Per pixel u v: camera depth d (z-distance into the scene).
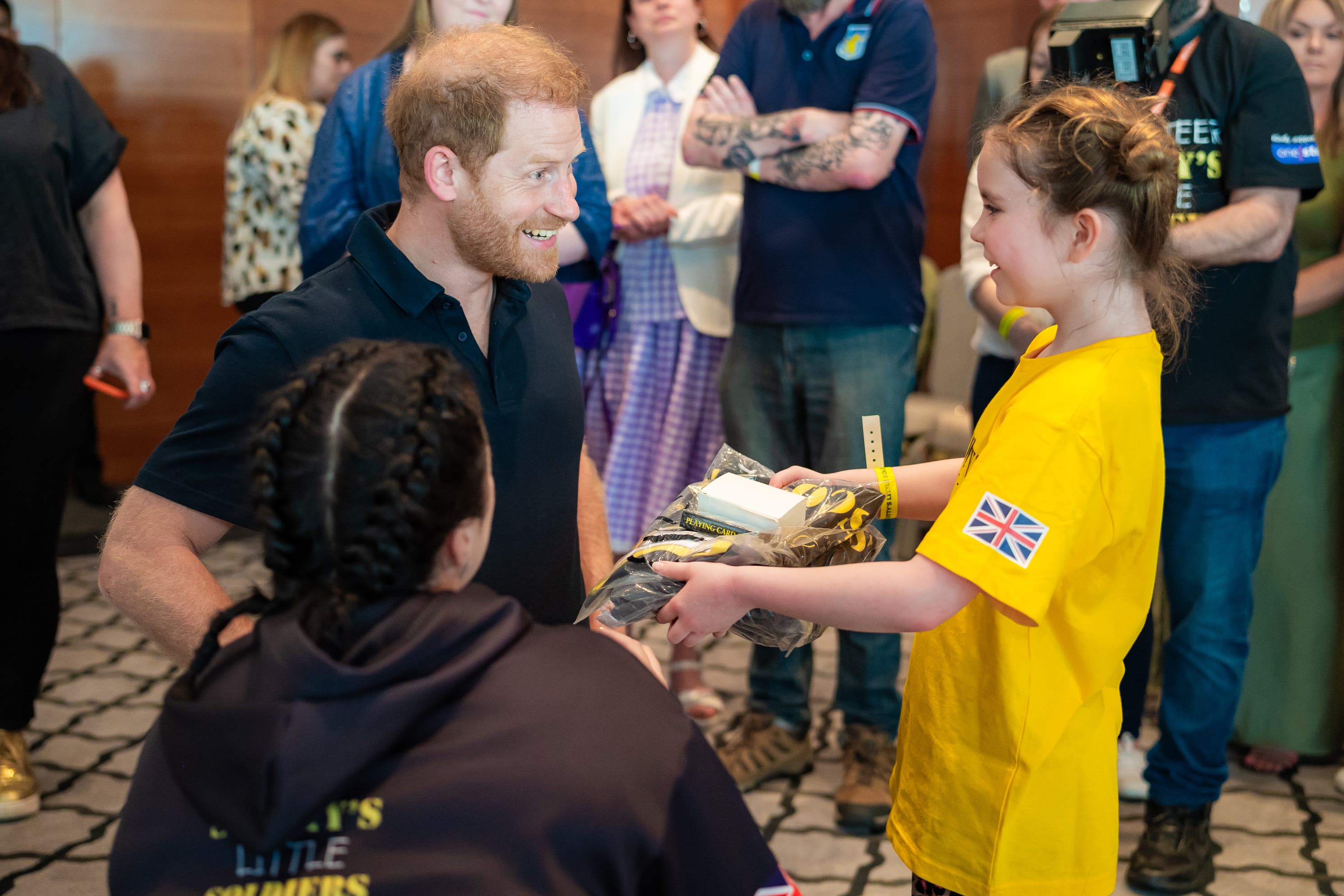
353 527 0.82
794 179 2.31
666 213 2.69
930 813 1.35
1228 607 2.09
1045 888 1.31
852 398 2.34
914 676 1.39
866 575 1.14
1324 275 2.39
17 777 2.35
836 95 2.34
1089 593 1.26
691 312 2.77
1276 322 2.08
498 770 0.77
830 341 2.35
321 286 1.25
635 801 0.77
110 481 4.50
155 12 4.30
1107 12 1.92
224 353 1.22
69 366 2.42
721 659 3.20
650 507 2.88
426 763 0.78
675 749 0.81
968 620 1.32
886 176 2.31
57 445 2.42
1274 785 2.52
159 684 3.02
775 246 2.38
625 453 2.89
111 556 1.22
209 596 1.19
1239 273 2.04
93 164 2.52
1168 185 1.19
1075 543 1.20
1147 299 1.48
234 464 1.21
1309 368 2.45
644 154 2.85
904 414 2.40
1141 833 2.31
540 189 1.21
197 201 4.46
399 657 0.79
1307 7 2.39
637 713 0.82
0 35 2.38
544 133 1.18
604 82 4.72
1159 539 1.30
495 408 1.28
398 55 2.18
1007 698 1.28
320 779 0.75
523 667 0.82
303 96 3.30
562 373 1.35
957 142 4.45
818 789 2.47
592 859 0.76
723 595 1.16
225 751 0.77
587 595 1.38
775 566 1.18
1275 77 1.98
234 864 0.78
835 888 2.10
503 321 1.29
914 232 2.39
